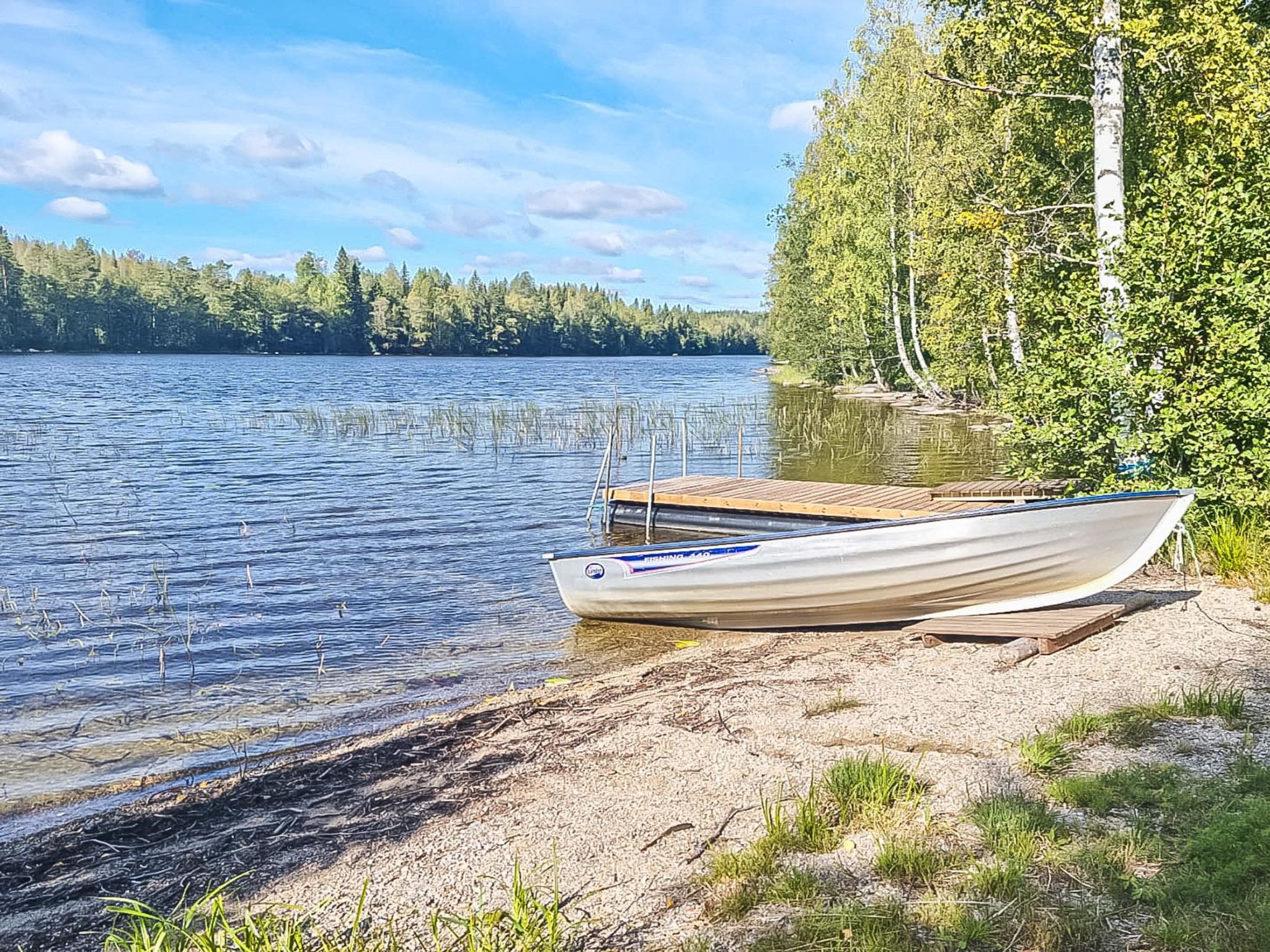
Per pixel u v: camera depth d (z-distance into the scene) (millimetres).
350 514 15484
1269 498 8719
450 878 4188
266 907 4066
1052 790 4367
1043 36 11945
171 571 11688
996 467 20156
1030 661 6680
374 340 128125
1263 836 3572
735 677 7121
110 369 71562
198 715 7039
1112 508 7512
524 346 142500
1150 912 3344
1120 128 11453
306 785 5598
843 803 4465
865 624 8680
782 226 55156
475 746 6051
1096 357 9383
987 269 24188
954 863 3820
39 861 4789
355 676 7898
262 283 128000
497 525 14719
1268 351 9188
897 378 43625
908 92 32344
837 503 13156
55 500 16547
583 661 8219
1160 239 9320
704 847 4258
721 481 15711
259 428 28812
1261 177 9719
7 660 8352
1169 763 4613
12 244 124500
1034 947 3211
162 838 4988
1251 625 7102
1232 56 11578
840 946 3246
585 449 24500
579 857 4277
